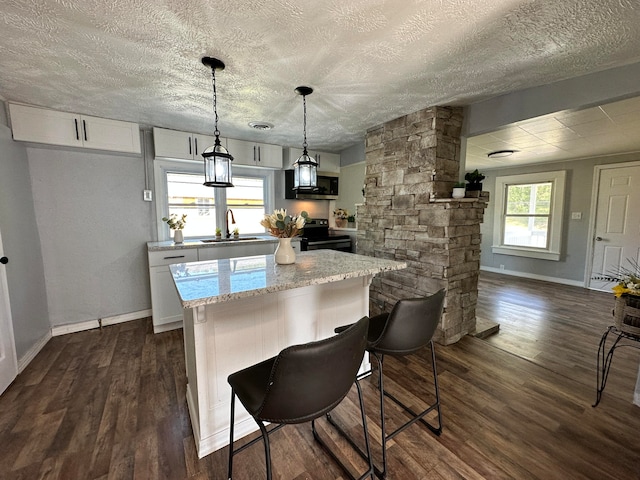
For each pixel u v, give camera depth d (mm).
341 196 4758
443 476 1356
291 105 2516
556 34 1498
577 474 1360
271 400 942
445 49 1645
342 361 1000
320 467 1419
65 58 1707
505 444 1539
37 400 1899
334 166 4547
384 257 3227
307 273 1654
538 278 5203
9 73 1886
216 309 1503
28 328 2443
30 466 1402
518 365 2326
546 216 5062
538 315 3479
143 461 1439
